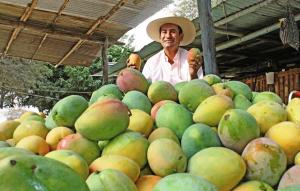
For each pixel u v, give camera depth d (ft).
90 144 5.00
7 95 50.06
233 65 29.60
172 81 10.37
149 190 4.39
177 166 4.57
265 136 5.14
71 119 5.59
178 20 10.95
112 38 21.76
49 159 3.10
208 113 5.33
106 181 3.91
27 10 17.63
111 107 4.96
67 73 49.93
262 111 5.29
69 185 2.98
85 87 49.93
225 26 19.39
